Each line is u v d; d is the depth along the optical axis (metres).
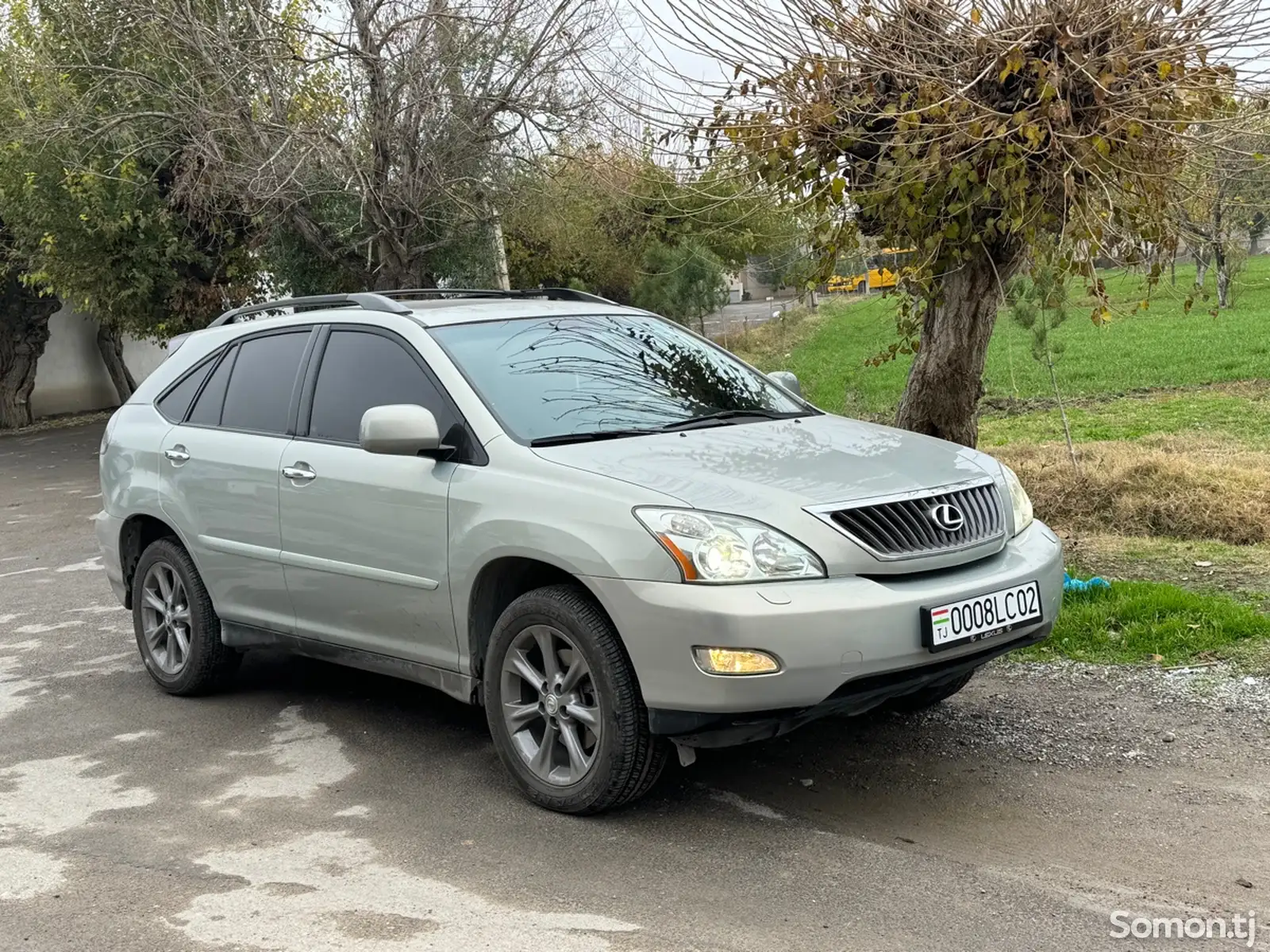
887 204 6.76
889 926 3.52
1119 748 4.90
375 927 3.67
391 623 5.10
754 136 6.82
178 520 6.12
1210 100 6.18
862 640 3.99
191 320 18.70
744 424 5.11
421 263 14.69
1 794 5.03
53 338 28.66
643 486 4.27
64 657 7.34
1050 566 4.63
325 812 4.66
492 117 13.67
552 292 6.32
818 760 4.95
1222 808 4.28
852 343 29.31
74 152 16.64
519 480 4.54
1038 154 6.26
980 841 4.11
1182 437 11.63
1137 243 7.08
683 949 3.44
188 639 6.29
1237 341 21.42
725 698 3.96
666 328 5.96
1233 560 7.41
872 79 6.64
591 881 3.92
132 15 14.49
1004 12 6.21
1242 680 5.49
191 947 3.59
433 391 5.05
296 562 5.47
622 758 4.25
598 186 14.10
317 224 14.77
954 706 5.52
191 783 5.06
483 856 4.17
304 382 5.66
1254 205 7.30
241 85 13.73
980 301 7.38
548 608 4.41
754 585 4.00
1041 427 13.55
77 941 3.67
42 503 14.69
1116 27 6.05
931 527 4.30
